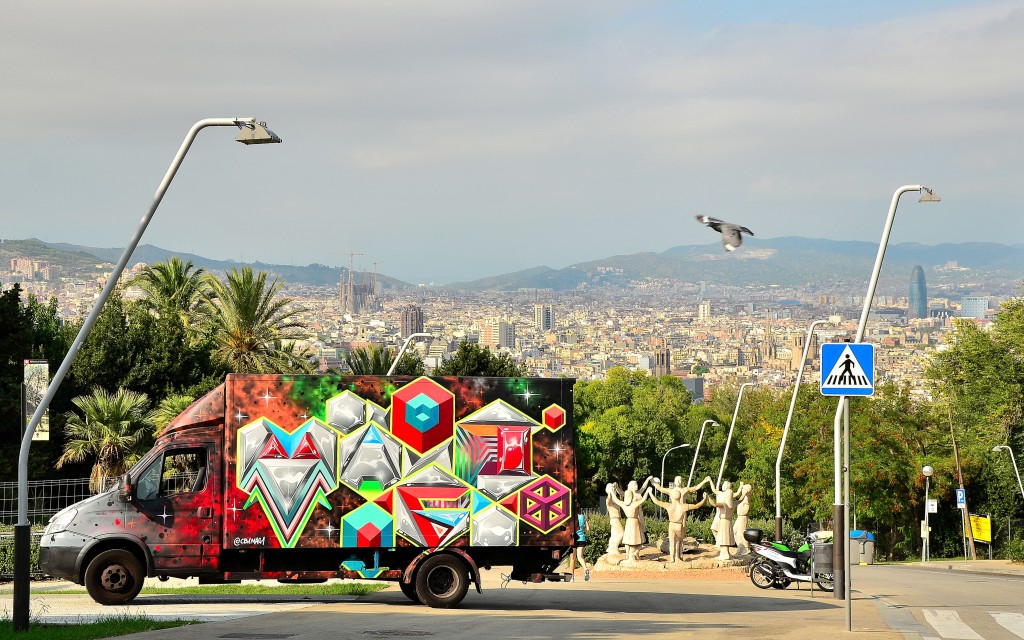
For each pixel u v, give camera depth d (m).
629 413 104.38
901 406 72.38
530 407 19.34
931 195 22.59
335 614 17.61
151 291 67.75
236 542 18.75
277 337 60.38
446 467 19.12
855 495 67.81
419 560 19.06
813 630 16.41
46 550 18.77
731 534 37.31
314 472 18.88
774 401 77.81
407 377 19.17
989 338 67.56
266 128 18.34
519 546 19.27
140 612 17.80
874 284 22.97
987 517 62.41
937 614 20.81
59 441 52.22
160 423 41.59
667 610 20.19
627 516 36.41
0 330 48.38
